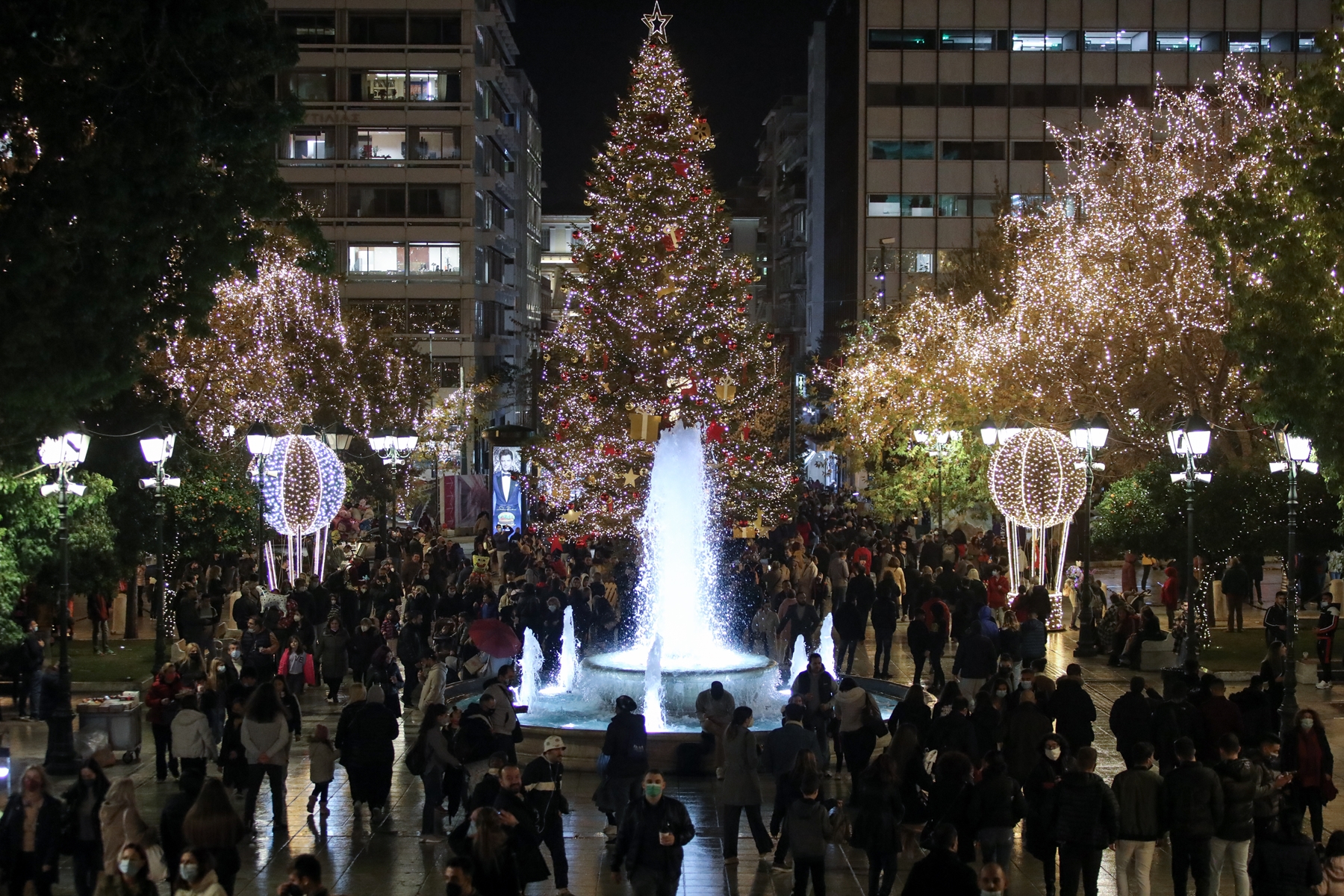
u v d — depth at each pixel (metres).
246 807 16.05
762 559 36.88
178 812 12.61
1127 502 32.84
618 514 42.69
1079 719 16.50
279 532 33.41
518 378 95.00
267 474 32.88
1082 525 38.00
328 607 27.30
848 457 60.00
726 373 43.25
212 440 39.50
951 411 45.22
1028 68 79.31
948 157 79.88
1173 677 18.00
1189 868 14.11
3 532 22.41
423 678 21.97
